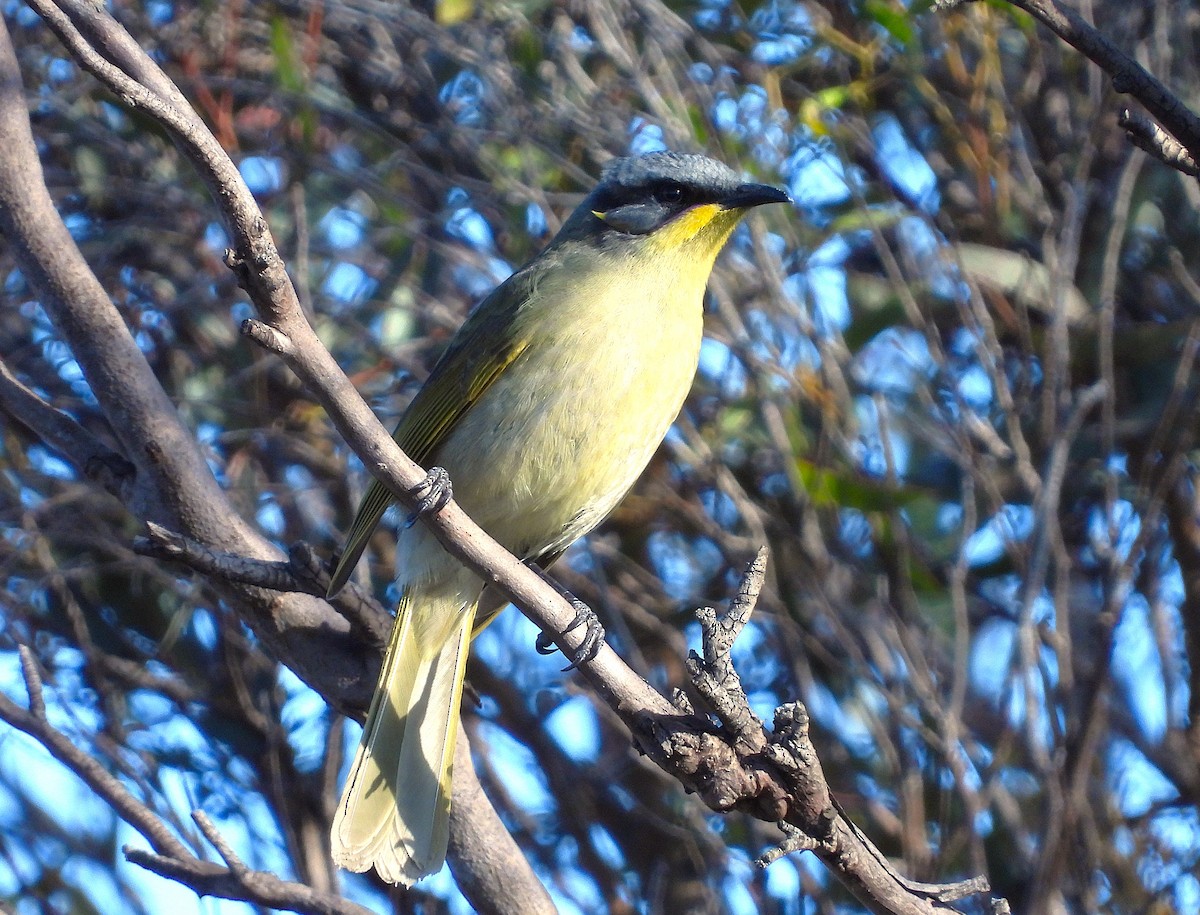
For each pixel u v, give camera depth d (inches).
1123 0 420.8
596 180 425.1
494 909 293.7
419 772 301.0
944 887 248.2
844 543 421.7
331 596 284.2
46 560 423.8
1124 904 385.4
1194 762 412.5
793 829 239.5
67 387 442.6
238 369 444.1
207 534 308.5
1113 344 424.5
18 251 316.2
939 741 368.8
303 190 433.1
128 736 408.8
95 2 254.5
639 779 429.4
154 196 436.8
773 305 411.5
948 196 439.8
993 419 430.6
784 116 418.9
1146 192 419.5
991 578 430.6
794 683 410.9
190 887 274.1
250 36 449.1
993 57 413.4
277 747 393.1
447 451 331.0
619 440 323.9
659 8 424.2
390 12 427.8
